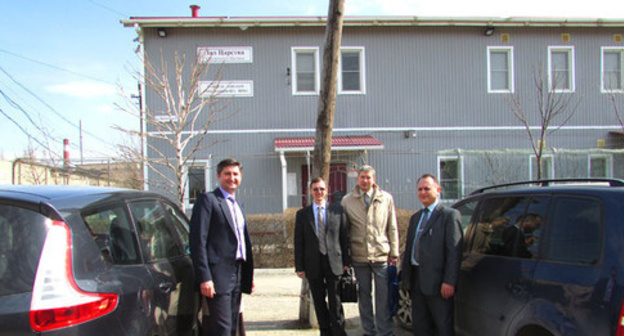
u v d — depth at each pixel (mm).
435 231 3980
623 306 2521
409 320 5199
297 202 13656
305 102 14156
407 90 14523
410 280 4246
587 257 2871
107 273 2676
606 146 15023
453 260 3850
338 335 4621
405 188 14008
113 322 2572
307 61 14359
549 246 3201
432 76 14609
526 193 3668
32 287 2289
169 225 4008
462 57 14727
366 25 14242
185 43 13688
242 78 13953
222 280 3902
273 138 13992
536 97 14828
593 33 15164
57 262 2393
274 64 14078
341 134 14289
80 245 2561
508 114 14828
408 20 14164
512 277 3414
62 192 2818
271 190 13742
